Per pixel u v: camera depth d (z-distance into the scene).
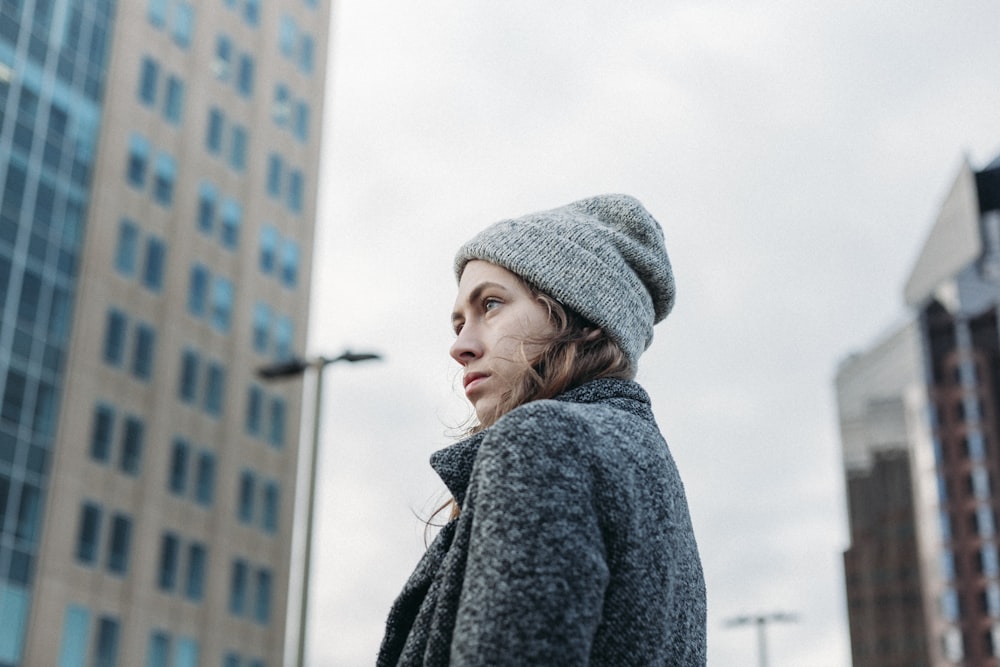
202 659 44.66
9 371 40.47
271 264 52.88
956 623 107.50
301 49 58.28
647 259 2.13
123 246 46.19
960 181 115.81
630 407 1.96
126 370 44.88
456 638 1.56
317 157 57.34
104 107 47.25
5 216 41.94
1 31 43.72
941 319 114.81
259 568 48.25
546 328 1.99
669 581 1.75
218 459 47.69
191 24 52.06
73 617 40.38
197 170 50.38
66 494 41.12
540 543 1.58
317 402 23.45
